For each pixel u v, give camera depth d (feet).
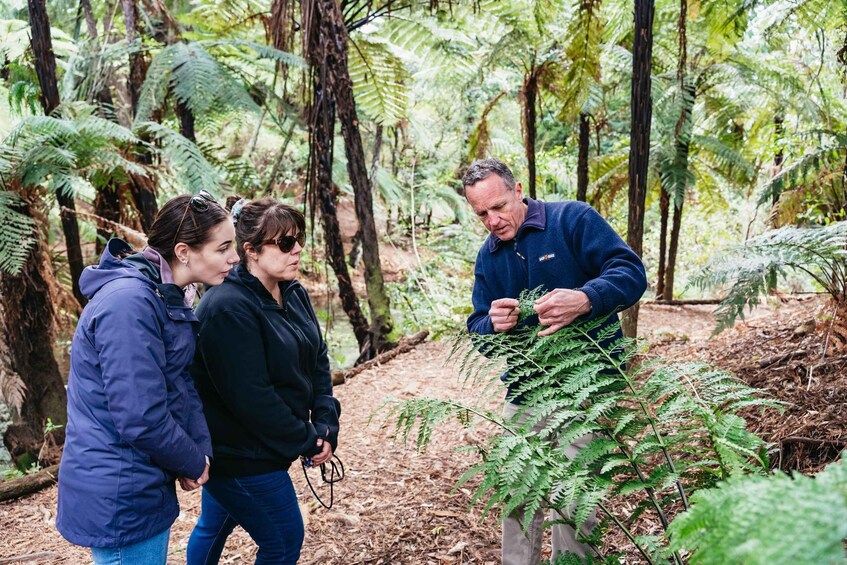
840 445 7.62
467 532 8.78
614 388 5.60
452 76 24.08
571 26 14.37
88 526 5.20
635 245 11.23
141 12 18.79
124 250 5.88
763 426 8.89
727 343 13.97
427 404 5.63
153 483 5.37
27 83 17.87
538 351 5.88
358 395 15.75
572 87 14.71
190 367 6.26
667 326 21.13
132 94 18.74
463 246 38.99
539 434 5.06
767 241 10.57
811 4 15.25
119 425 5.07
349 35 19.83
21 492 11.78
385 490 10.47
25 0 23.31
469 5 20.98
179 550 9.43
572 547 6.59
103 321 5.14
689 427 5.28
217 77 16.17
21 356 15.03
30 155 13.41
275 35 17.67
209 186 14.99
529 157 24.14
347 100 17.97
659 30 22.62
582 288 6.04
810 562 1.91
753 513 2.29
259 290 6.32
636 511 5.16
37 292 14.89
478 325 7.08
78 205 20.63
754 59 23.24
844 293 10.89
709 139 25.22
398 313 28.63
